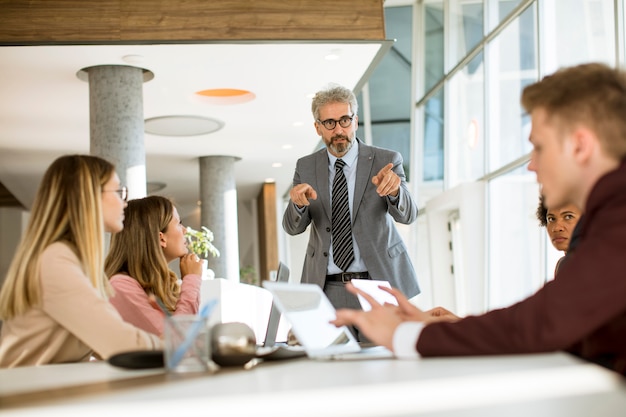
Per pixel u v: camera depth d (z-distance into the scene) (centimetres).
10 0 587
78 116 830
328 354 155
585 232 121
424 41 1204
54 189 193
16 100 761
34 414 78
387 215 342
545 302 117
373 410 73
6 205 1529
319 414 72
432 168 1142
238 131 948
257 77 709
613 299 112
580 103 122
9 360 183
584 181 123
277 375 114
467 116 998
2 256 1585
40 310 184
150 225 269
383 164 343
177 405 78
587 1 656
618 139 121
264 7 600
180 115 853
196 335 132
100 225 196
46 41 585
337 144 343
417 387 83
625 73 124
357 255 337
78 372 145
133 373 136
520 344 118
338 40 604
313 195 319
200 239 920
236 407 75
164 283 268
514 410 74
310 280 343
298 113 864
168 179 1267
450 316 192
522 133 827
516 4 844
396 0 1240
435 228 1081
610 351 121
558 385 82
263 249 1417
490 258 920
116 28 590
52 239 189
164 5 595
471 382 85
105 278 204
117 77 654
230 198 1104
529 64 800
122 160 649
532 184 798
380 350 175
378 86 1255
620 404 78
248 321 554
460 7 1035
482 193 931
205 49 621
